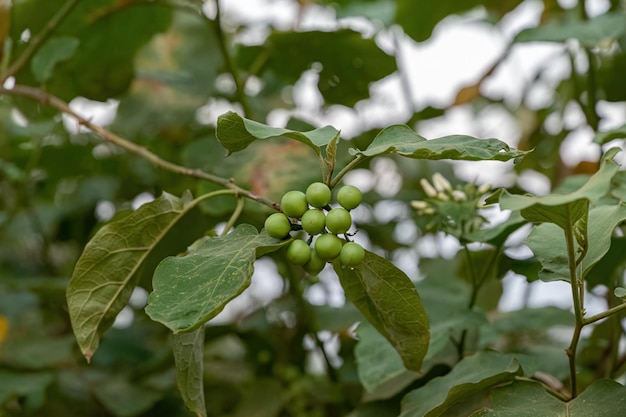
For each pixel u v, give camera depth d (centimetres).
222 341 119
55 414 98
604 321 85
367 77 98
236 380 103
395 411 76
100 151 117
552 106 114
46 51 92
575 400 63
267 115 105
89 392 95
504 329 80
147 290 91
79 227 120
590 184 56
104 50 97
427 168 113
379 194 107
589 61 94
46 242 118
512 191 85
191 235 89
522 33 89
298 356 104
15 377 92
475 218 74
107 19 95
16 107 97
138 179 112
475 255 90
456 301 80
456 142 60
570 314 81
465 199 73
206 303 58
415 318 65
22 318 105
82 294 66
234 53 109
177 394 97
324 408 95
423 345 66
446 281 83
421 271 99
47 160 109
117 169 113
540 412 62
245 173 81
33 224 115
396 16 106
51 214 119
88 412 99
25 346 97
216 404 102
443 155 59
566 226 59
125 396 94
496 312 85
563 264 65
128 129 99
